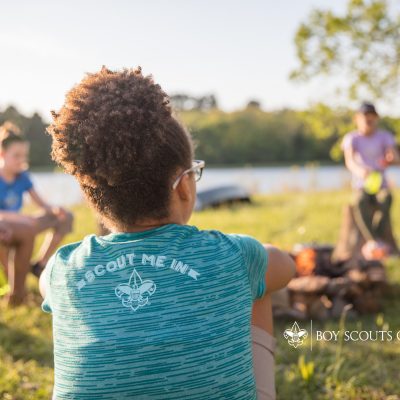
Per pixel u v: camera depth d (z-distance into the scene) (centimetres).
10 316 437
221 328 135
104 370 130
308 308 421
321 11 1229
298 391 296
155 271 136
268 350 168
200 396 130
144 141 137
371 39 1218
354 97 1248
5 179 509
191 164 148
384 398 288
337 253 655
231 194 1407
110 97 139
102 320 133
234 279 141
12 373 320
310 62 1249
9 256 475
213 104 6644
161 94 143
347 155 659
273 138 6012
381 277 435
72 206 1432
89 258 142
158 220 145
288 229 902
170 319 132
